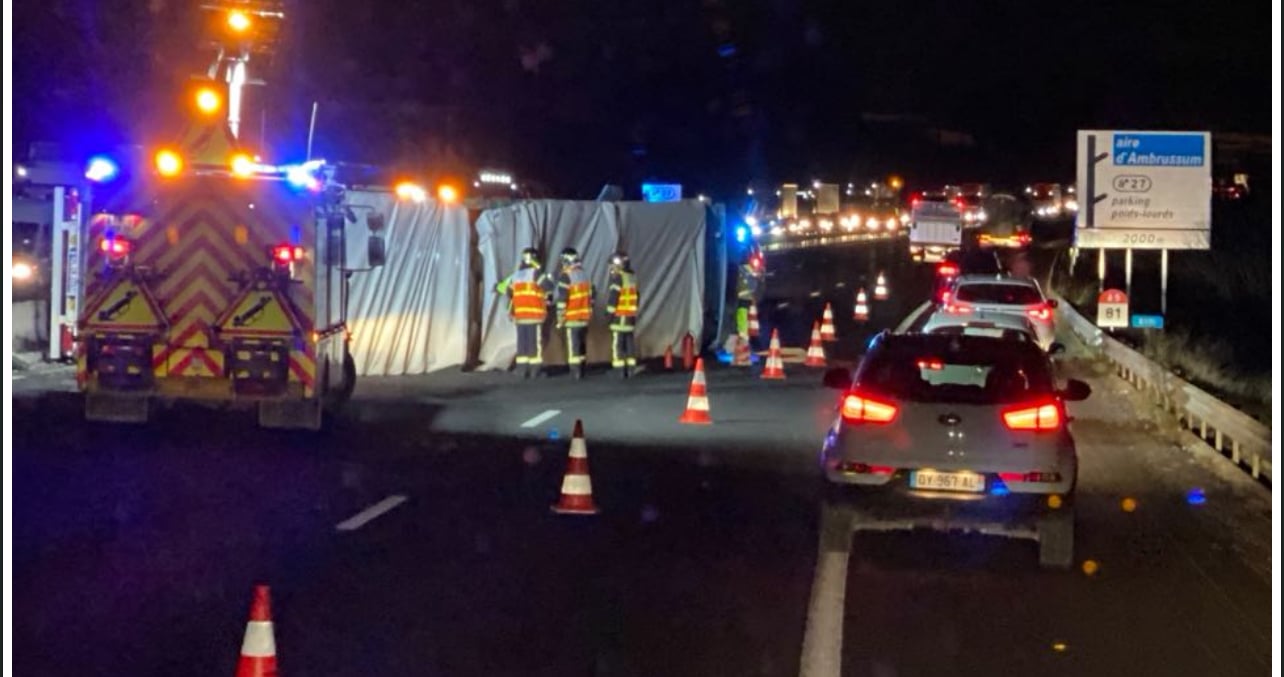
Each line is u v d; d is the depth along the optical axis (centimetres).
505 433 1720
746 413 1984
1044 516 1018
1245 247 4688
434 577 973
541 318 2362
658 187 2903
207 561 1000
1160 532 1208
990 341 1052
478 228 2431
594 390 2220
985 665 796
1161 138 3581
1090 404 2206
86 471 1344
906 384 1040
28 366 2072
